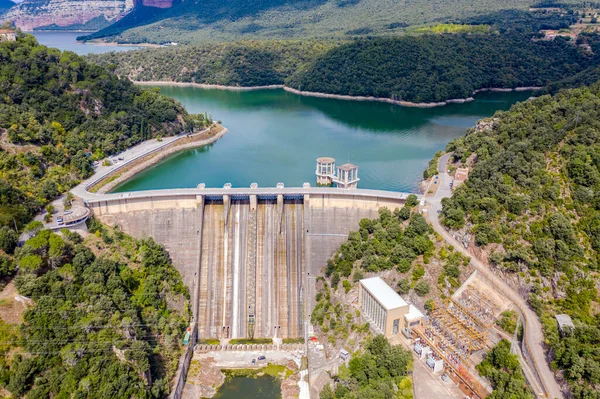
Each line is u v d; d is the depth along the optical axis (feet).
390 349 383.45
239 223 552.82
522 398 316.40
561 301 386.52
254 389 425.28
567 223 421.59
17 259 413.59
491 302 415.85
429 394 353.72
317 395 407.23
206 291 524.11
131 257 501.56
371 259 479.41
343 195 550.36
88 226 518.37
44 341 362.53
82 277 427.33
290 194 554.05
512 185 499.51
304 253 541.34
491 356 358.84
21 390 340.59
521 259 420.77
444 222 498.28
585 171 463.42
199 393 421.59
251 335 500.74
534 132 586.45
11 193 514.68
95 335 380.37
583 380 318.04
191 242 543.80
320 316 479.41
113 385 354.13
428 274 451.94
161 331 451.53
